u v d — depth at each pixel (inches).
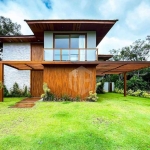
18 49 515.2
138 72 901.8
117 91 709.3
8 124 190.7
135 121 207.0
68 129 174.2
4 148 130.6
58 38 429.7
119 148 133.2
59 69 390.3
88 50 407.2
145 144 141.1
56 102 353.4
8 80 504.4
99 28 414.9
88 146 135.3
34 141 143.5
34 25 389.7
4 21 837.8
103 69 497.4
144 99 443.2
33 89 505.4
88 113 243.6
